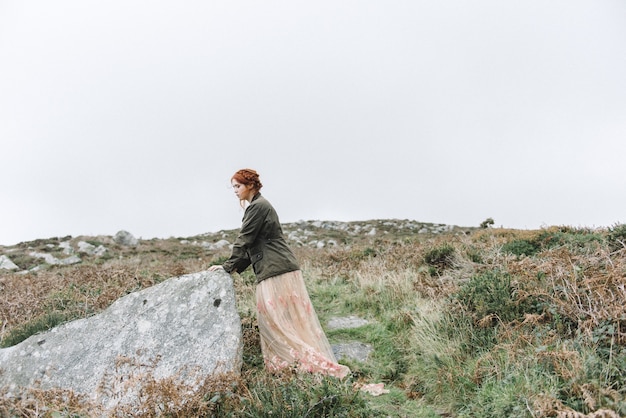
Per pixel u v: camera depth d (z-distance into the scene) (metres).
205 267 10.55
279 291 4.68
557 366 3.48
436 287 6.39
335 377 4.02
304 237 34.66
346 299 6.95
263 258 4.78
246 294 6.93
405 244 10.99
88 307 6.26
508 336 4.25
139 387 3.90
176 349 4.26
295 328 4.59
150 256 22.83
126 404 3.71
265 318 4.64
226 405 3.60
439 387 4.13
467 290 5.29
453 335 4.79
